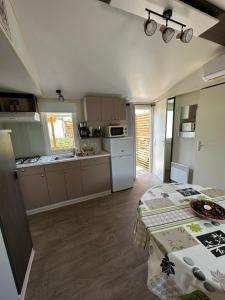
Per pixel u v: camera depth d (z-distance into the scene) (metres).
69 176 2.66
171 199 1.33
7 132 1.35
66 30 1.47
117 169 3.09
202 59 2.18
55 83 2.39
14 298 1.14
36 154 2.89
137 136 4.77
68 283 1.36
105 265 1.52
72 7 1.26
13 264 1.17
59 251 1.72
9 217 1.21
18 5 1.18
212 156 2.44
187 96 2.95
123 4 1.14
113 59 1.98
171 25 1.40
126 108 3.43
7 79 1.63
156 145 3.86
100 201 2.81
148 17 1.21
